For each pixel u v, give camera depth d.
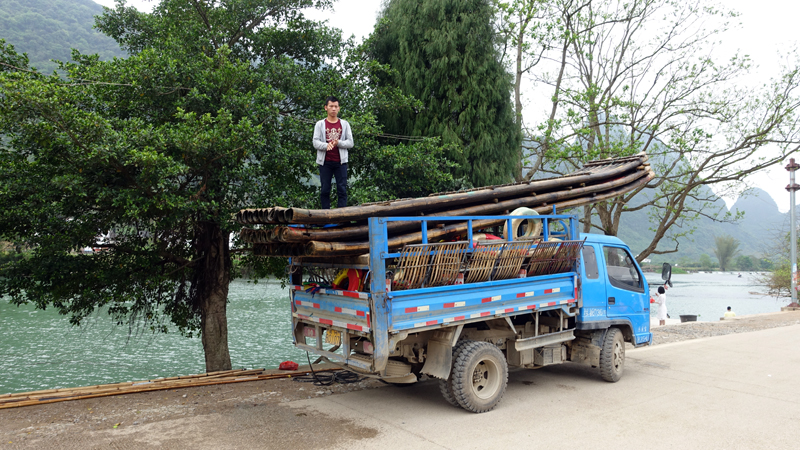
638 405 5.67
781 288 31.78
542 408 5.53
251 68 9.81
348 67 11.33
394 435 4.59
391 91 11.48
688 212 17.66
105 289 9.52
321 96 10.42
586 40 16.55
